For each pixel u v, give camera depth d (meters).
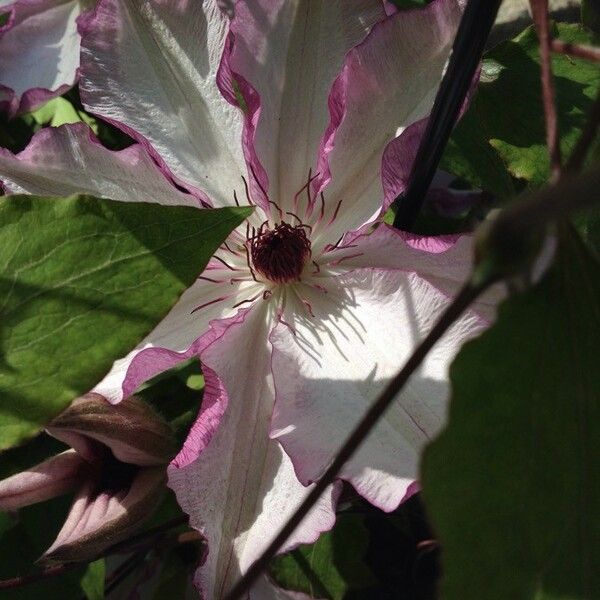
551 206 0.06
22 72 0.24
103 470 0.18
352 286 0.18
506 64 0.20
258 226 0.20
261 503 0.16
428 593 0.24
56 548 0.16
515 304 0.08
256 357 0.18
